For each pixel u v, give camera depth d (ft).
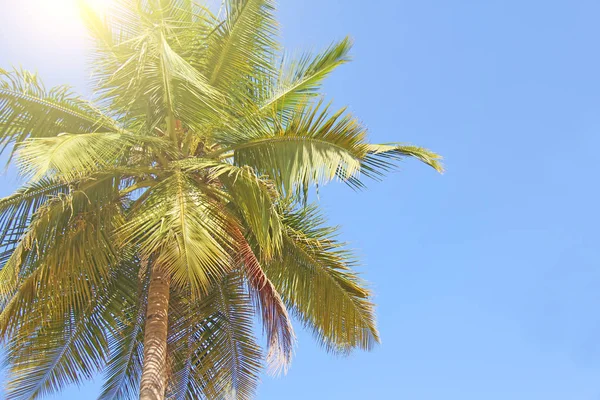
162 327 29.89
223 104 31.42
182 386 34.76
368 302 34.55
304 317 35.01
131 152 33.50
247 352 35.81
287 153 31.58
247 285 34.58
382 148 31.58
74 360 34.12
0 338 29.50
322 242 35.04
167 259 26.04
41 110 31.94
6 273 26.14
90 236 30.01
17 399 33.22
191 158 31.30
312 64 34.01
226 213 31.19
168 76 28.81
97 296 34.22
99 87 30.66
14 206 29.66
